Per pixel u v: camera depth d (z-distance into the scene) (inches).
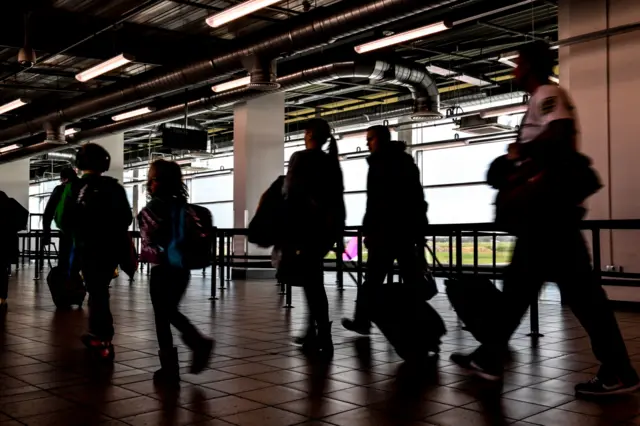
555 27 376.2
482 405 97.1
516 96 457.1
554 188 96.9
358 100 586.6
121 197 142.3
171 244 115.1
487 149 544.4
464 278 115.3
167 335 116.8
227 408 96.7
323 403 99.2
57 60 448.8
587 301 99.9
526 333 169.5
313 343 144.1
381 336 166.2
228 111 632.4
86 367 128.7
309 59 388.8
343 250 218.7
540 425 86.1
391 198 144.1
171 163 120.0
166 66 373.4
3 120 594.6
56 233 373.4
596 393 100.0
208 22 265.1
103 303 136.4
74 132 593.9
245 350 146.6
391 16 255.8
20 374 121.8
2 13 323.3
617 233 257.1
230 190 804.0
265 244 141.4
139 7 332.5
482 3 329.7
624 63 259.1
